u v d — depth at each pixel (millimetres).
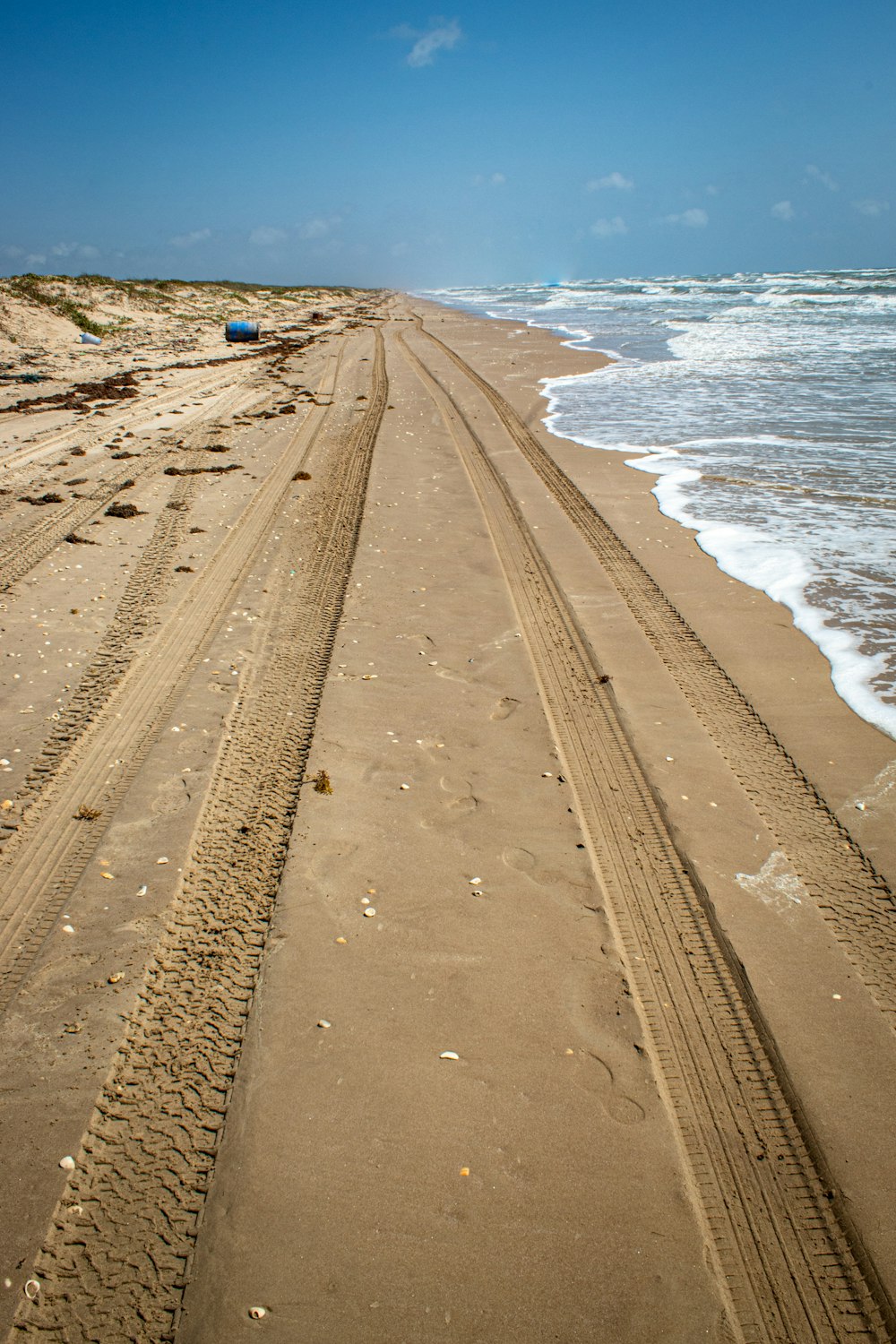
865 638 8180
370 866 5285
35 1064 3969
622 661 7883
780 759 6379
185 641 8289
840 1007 4324
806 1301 3129
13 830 5613
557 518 11922
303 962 4578
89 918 4867
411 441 16469
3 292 35281
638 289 94688
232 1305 3047
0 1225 3295
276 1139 3645
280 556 10555
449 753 6449
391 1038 4141
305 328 45031
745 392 20938
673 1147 3639
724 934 4785
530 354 31078
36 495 12992
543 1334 2969
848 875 5211
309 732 6734
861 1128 3730
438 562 10289
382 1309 3033
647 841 5539
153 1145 3623
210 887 5129
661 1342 2967
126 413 19469
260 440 16625
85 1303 3055
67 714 6961
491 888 5117
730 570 9984
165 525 11586
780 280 86562
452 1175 3502
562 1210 3379
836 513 11719
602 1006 4328
